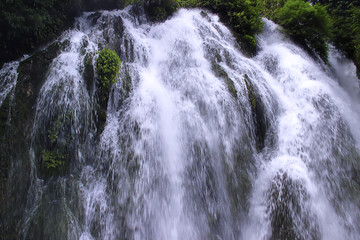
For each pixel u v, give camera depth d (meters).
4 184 4.21
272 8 13.28
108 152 5.20
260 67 8.77
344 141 6.77
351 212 5.81
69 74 5.36
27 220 4.25
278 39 11.20
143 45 7.57
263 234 5.14
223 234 5.24
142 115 5.62
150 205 4.91
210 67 7.16
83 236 4.46
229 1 9.83
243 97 6.68
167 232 4.86
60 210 4.42
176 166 5.39
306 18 11.18
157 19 8.84
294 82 8.17
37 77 5.31
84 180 4.94
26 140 4.68
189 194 5.25
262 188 5.73
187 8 9.70
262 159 6.36
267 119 7.06
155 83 6.63
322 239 5.07
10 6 5.19
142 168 5.08
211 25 8.98
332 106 7.29
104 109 5.62
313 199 5.39
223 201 5.43
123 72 6.25
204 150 5.59
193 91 6.33
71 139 5.03
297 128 6.77
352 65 11.91
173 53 7.47
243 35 9.69
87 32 7.25
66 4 6.91
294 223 5.00
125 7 8.73
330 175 6.12
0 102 4.78
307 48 11.47
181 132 5.74
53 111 4.99
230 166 5.73
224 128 6.02
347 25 12.52
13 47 5.68
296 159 6.09
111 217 4.69
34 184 4.52
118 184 4.91
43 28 6.06
